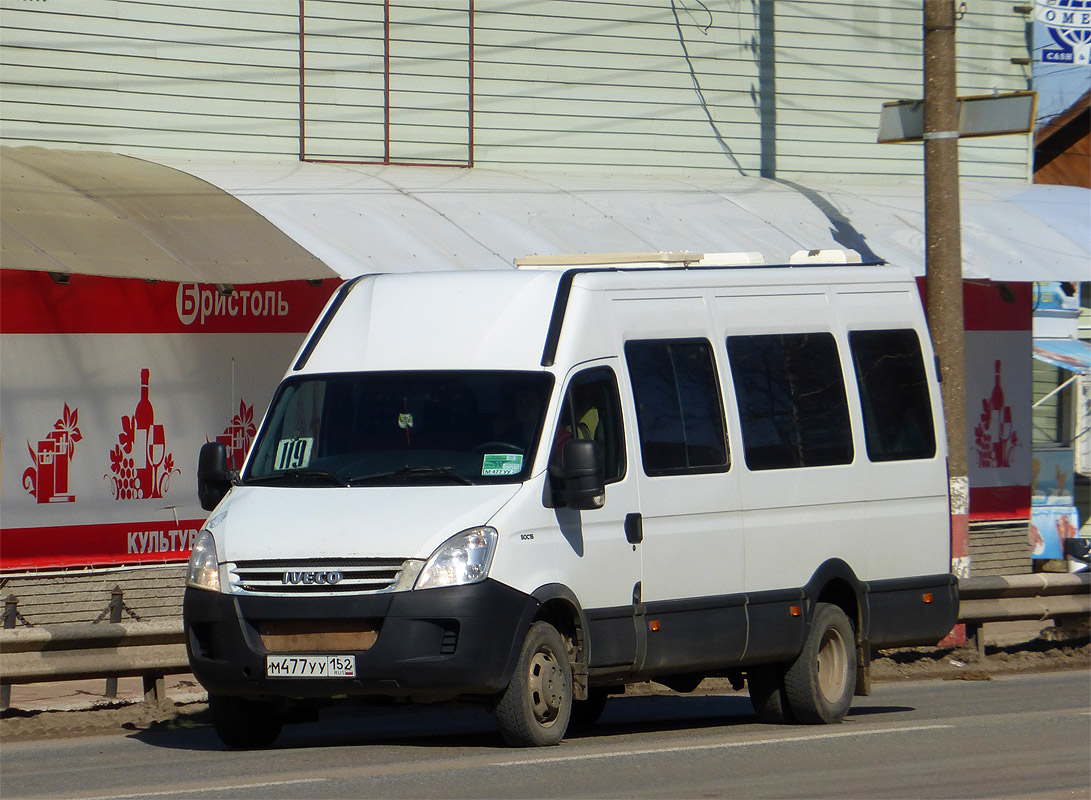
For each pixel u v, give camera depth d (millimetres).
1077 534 84125
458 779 31000
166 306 57250
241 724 36312
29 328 54344
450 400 36344
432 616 32625
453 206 61562
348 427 36656
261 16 66312
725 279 40812
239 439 58875
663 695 52344
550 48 72688
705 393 39406
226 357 58562
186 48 64875
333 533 33312
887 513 43469
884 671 55406
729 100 77250
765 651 40031
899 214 72188
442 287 38469
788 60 78812
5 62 61531
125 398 56375
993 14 85375
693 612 38219
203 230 52625
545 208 63375
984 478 77125
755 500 39969
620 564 36469
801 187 75000
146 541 56844
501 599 33344
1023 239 70188
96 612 55688
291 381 38094
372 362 37469
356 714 46469
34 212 50031
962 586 56062
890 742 38031
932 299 59531
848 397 42938
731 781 31906
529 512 34344
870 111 81062
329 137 67812
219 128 65625
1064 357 83688
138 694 47312
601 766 33094
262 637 33500
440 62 70125
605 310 37875
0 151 57062
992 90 85438
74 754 36500
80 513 55438
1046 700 48156
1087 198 78875
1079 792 31391
